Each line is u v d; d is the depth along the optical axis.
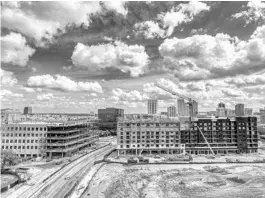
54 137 192.38
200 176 150.75
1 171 148.50
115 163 185.62
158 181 139.12
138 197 114.38
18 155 188.75
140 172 157.88
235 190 125.88
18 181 127.44
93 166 172.00
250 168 170.00
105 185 129.12
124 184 130.50
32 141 190.25
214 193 120.81
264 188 128.50
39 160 183.12
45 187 120.56
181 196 116.69
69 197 109.50
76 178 138.75
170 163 183.50
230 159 194.75
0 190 111.31
